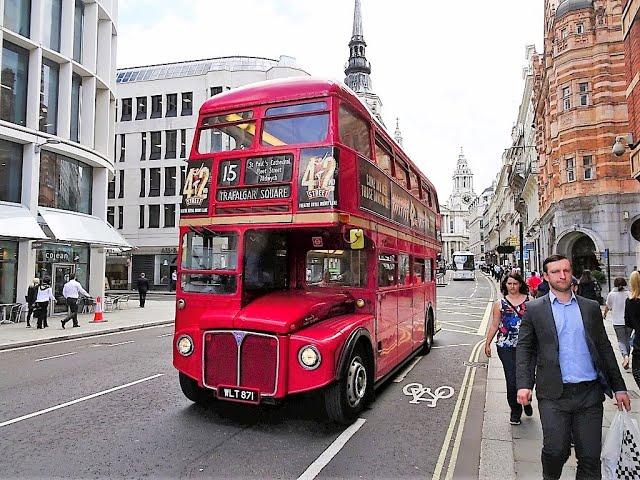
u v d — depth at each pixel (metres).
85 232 22.84
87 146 24.48
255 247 7.11
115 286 47.28
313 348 6.11
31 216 20.45
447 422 6.84
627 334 9.72
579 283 14.05
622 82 26.88
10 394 8.21
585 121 27.53
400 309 9.62
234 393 6.30
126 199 47.91
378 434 6.31
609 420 6.41
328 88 6.83
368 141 7.99
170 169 47.22
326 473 5.09
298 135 6.82
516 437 6.07
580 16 28.05
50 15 22.56
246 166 6.95
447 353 12.56
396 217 9.48
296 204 6.57
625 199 26.28
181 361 6.82
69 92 23.02
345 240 6.94
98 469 5.08
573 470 4.87
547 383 3.95
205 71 50.72
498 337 6.78
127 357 12.02
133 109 48.53
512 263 55.22
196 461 5.33
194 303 7.02
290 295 7.26
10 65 20.59
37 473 4.97
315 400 7.69
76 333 16.36
